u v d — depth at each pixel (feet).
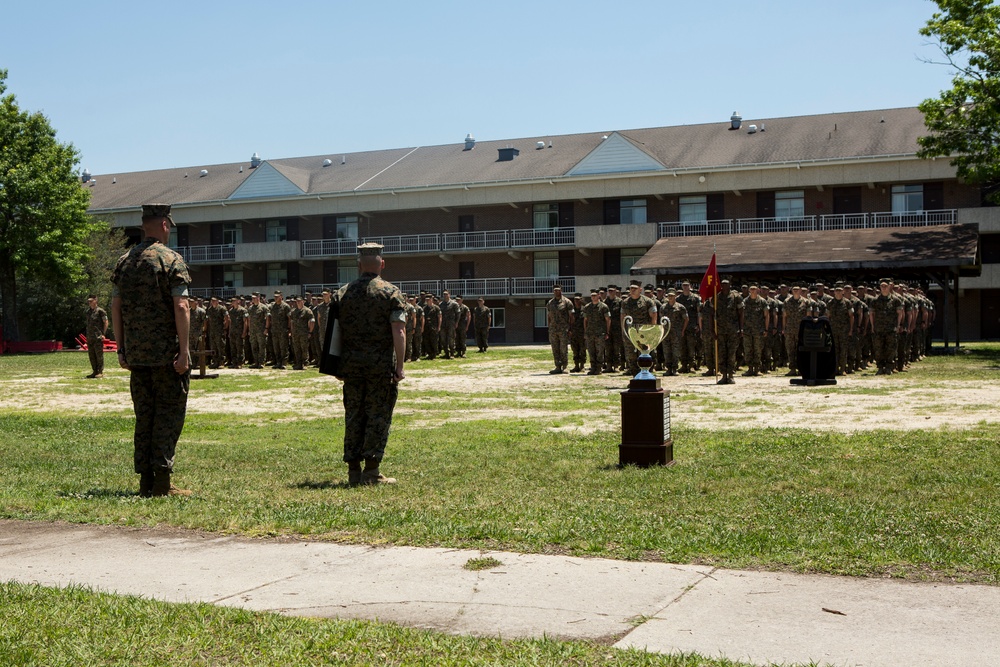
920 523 20.57
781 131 185.26
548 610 14.94
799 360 66.80
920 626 13.85
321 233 212.02
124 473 30.89
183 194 223.92
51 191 177.27
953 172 160.15
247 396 66.18
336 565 17.98
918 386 63.05
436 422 46.73
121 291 26.43
